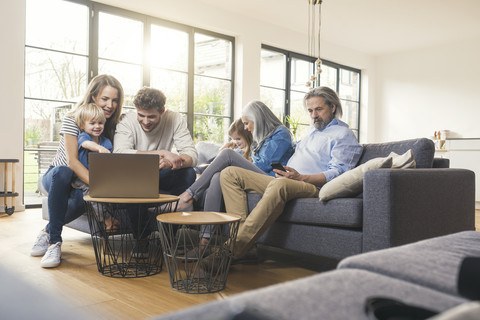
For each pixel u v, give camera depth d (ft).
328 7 21.47
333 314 1.96
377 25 24.22
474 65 26.66
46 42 16.89
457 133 27.32
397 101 30.09
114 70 18.76
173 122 9.22
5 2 15.24
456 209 7.11
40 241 7.99
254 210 6.79
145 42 19.57
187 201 7.82
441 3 20.70
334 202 6.54
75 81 17.65
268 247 9.41
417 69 29.14
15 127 15.53
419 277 2.61
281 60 25.54
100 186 6.54
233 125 10.39
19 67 15.58
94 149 7.72
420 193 6.32
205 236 6.94
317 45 26.81
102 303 5.28
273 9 21.93
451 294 2.41
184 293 5.77
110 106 8.55
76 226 9.11
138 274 6.73
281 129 9.02
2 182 15.31
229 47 23.03
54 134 17.19
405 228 6.06
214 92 22.44
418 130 29.12
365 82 30.63
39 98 16.75
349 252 6.39
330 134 8.17
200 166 10.87
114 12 18.48
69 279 6.39
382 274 2.77
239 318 1.95
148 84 19.69
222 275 6.68
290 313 1.95
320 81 27.94
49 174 8.05
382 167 6.48
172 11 19.79
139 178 6.54
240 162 7.90
